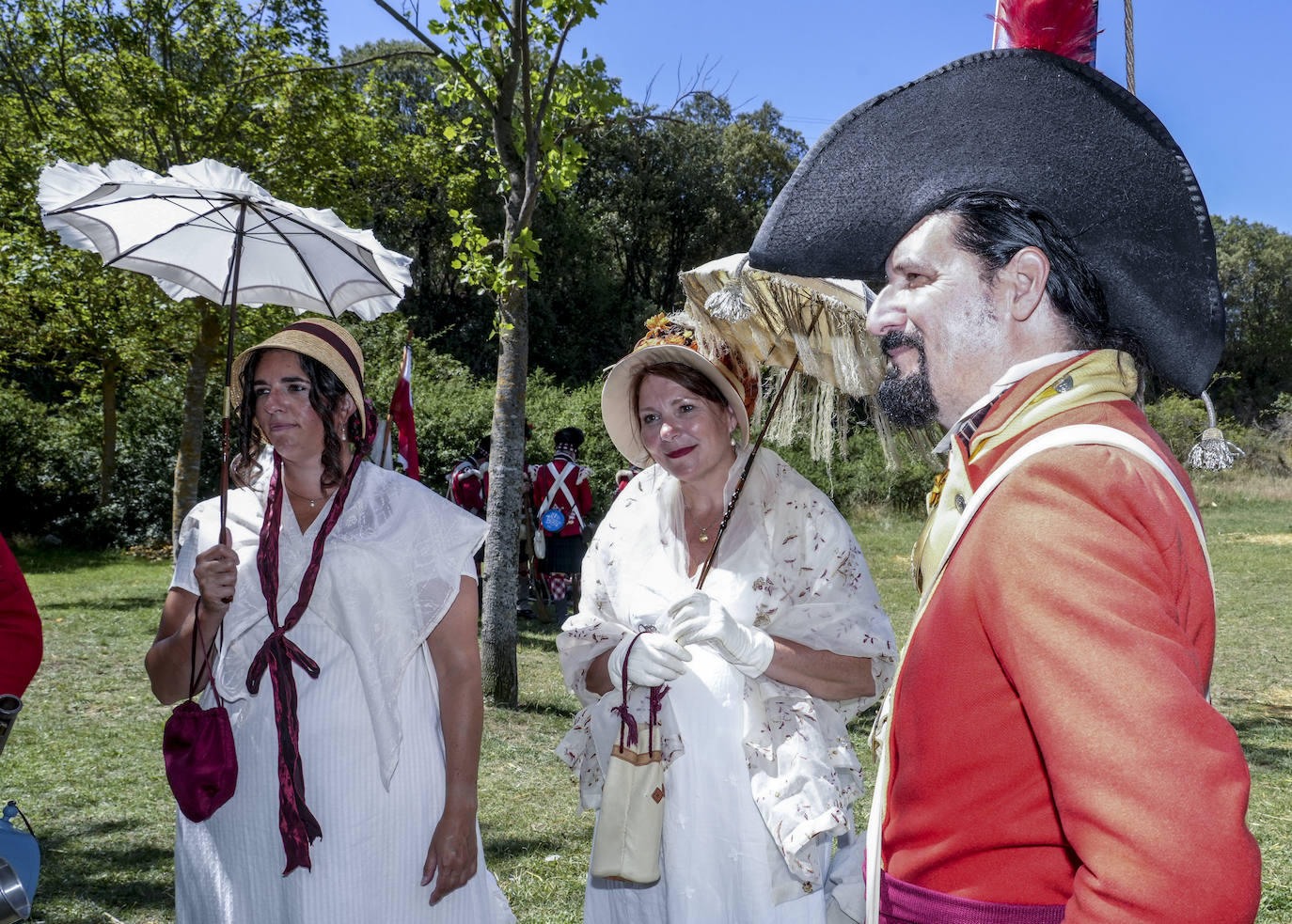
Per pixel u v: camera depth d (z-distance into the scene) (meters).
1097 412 1.00
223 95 11.45
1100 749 0.78
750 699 2.10
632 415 2.49
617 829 2.03
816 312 2.24
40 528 18.92
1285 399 34.94
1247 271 57.94
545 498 9.84
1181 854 0.74
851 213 1.15
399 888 2.14
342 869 2.08
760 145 44.97
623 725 2.05
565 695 6.98
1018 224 1.05
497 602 6.59
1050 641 0.84
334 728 2.11
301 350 2.18
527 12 5.99
